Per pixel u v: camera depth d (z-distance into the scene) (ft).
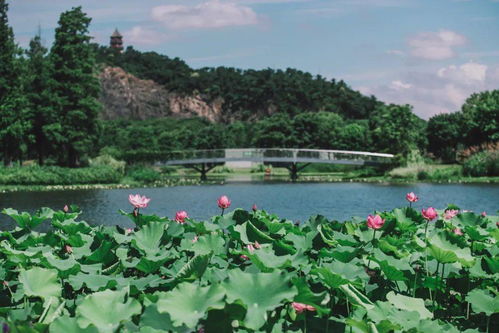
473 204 91.76
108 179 141.79
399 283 16.21
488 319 13.55
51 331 10.06
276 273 11.17
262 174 208.23
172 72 475.31
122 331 10.57
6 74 139.33
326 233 18.62
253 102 449.06
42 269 13.34
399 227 21.98
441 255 14.92
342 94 422.00
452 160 204.44
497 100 203.10
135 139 230.89
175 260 16.61
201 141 262.06
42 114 150.71
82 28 159.63
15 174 129.08
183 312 10.52
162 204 93.81
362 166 210.79
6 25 141.28
